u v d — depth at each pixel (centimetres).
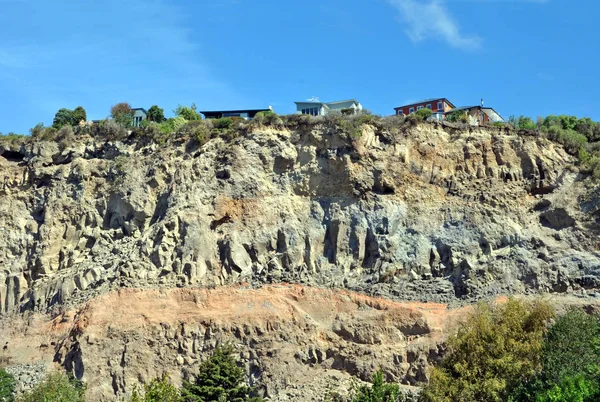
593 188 5250
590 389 3831
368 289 5006
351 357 4728
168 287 5091
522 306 4494
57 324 5128
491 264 5006
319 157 5538
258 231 5331
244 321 4894
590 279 4834
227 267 5184
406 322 4803
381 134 5584
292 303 4978
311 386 4609
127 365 4769
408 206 5322
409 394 4419
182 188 5525
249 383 4694
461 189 5394
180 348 4844
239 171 5538
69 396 4425
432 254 5131
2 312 5475
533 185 5406
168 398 4316
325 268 5181
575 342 4250
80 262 5488
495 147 5588
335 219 5300
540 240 5091
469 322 4481
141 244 5331
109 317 4962
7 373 4828
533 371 4228
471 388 4156
